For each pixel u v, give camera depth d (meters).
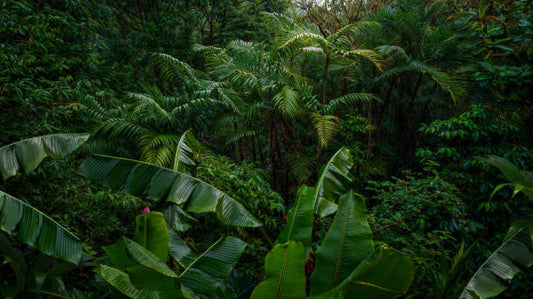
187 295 1.56
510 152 4.23
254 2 9.80
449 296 2.35
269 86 5.34
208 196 2.27
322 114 5.83
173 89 7.50
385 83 6.55
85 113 4.12
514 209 4.18
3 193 1.87
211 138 6.69
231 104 5.40
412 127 6.82
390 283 1.58
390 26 6.16
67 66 4.18
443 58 5.71
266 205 4.19
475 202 4.62
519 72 3.92
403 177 6.51
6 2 3.71
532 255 2.07
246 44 6.46
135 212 3.76
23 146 2.01
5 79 3.17
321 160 6.04
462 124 4.63
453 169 4.96
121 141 4.20
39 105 3.51
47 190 3.12
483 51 4.67
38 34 3.77
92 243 3.11
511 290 3.74
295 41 5.44
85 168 2.16
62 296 1.81
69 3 4.54
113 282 1.83
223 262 2.05
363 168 6.11
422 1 6.55
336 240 2.04
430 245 3.49
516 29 4.34
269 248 3.81
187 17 7.89
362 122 6.94
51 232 1.90
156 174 2.28
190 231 3.71
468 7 6.14
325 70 5.71
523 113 4.56
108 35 7.02
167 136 4.23
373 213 4.09
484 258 4.09
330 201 2.57
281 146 7.18
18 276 1.71
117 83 6.38
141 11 8.52
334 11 7.91
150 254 1.65
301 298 1.71
